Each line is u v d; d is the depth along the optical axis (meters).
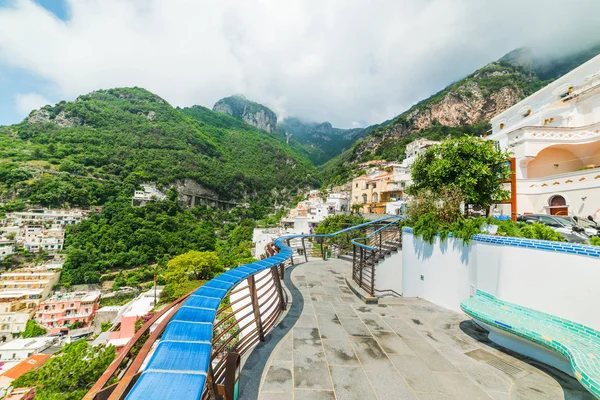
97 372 13.87
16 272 41.12
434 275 6.22
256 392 2.69
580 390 2.91
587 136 11.96
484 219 5.34
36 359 23.83
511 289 3.97
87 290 41.66
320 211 44.59
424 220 6.73
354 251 7.79
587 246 3.07
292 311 5.30
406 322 4.93
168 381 0.96
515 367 3.38
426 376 3.14
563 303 3.29
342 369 3.22
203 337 1.33
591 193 9.55
